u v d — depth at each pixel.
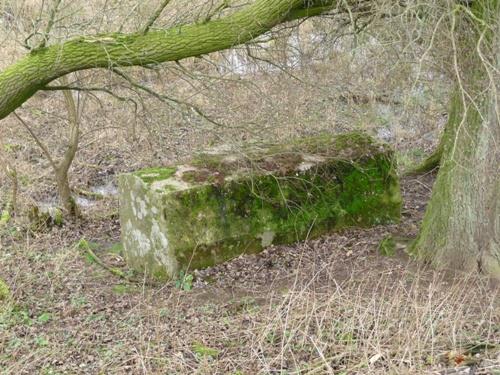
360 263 5.66
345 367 4.10
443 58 5.05
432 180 7.96
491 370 3.91
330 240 6.11
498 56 4.75
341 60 6.54
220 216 5.75
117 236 7.53
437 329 4.36
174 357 4.37
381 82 6.50
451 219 5.27
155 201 5.64
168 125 7.76
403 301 4.80
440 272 5.27
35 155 9.66
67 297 5.67
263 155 6.23
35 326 5.08
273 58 6.45
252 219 5.88
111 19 6.20
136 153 9.38
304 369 4.11
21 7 6.33
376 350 4.05
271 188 5.96
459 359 4.04
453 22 4.09
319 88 6.71
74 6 6.42
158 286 5.71
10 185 8.70
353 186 6.25
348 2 5.07
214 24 4.75
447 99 7.47
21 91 4.63
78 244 6.74
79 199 8.76
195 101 7.70
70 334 4.91
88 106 9.75
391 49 5.09
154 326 4.89
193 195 5.66
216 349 4.48
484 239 5.22
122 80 7.10
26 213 7.89
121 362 4.42
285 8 4.74
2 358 4.57
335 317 4.62
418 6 4.47
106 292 5.72
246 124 6.83
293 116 7.19
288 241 6.05
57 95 9.83
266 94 7.02
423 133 8.93
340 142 6.52
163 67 5.72
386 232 6.21
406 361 3.93
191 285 5.57
